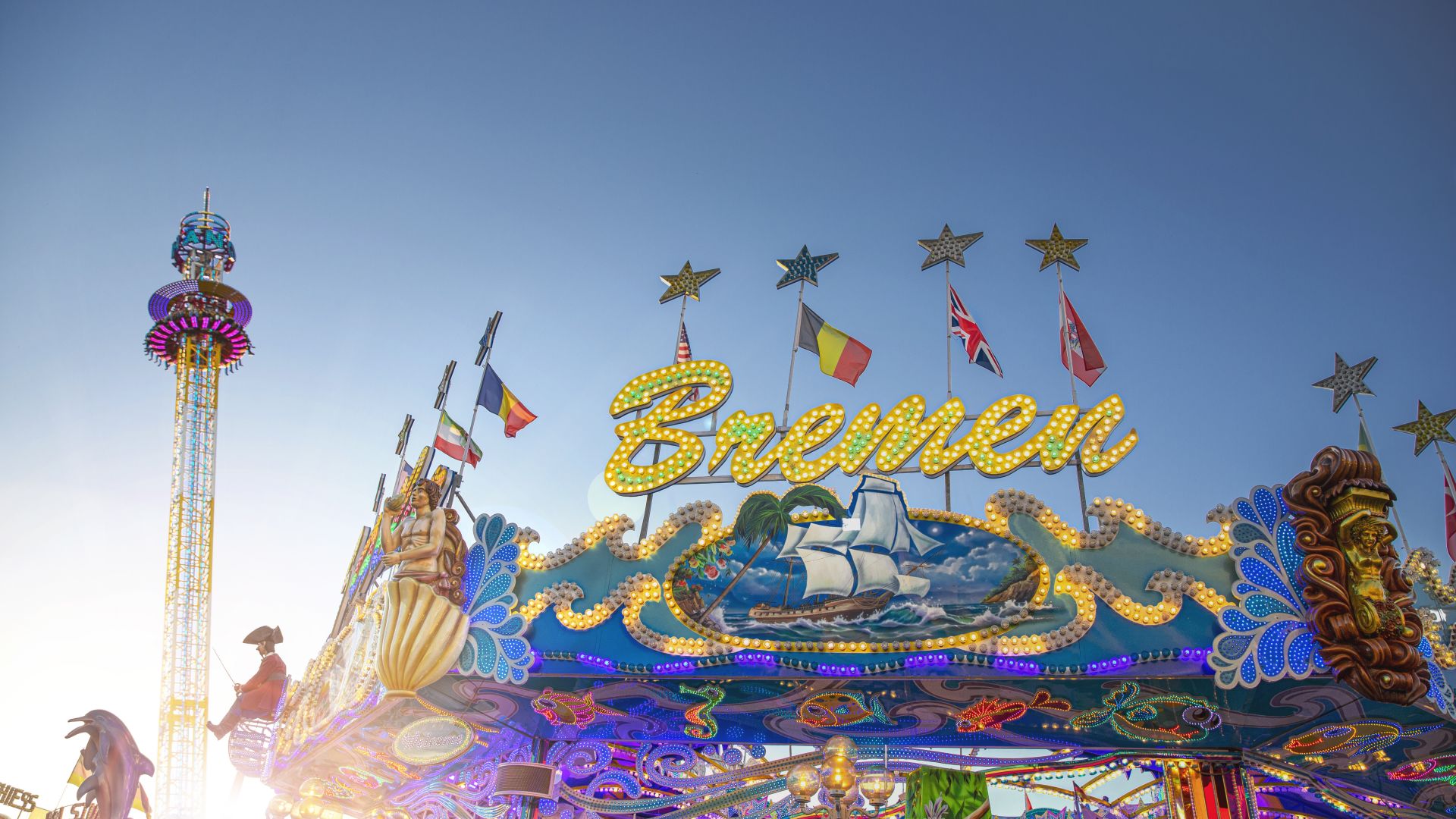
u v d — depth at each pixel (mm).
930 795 17750
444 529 23266
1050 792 29125
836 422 25469
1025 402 25094
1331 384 27781
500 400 32344
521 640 22594
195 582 27562
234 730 29375
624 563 23406
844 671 21672
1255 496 21719
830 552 22922
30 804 34781
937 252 30625
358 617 24594
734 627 22406
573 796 26531
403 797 28547
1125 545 21922
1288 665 20203
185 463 28250
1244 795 24031
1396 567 20266
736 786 26250
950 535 22703
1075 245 30156
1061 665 21000
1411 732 22406
